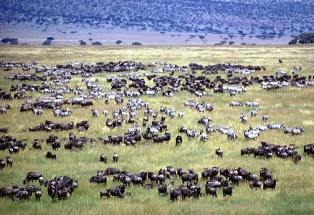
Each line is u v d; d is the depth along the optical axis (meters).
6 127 78.75
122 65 162.62
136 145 68.75
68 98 105.19
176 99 104.88
